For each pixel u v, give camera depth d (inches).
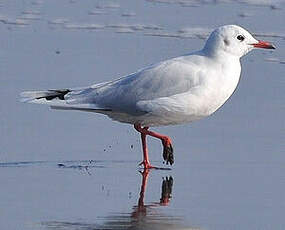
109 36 832.9
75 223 472.1
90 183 534.9
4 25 858.1
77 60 763.4
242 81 721.0
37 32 840.3
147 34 839.1
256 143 598.5
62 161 570.6
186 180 542.6
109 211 490.9
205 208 496.4
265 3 920.3
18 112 648.4
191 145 597.6
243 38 569.9
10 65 746.2
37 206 495.5
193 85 559.8
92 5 925.2
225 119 642.8
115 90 569.3
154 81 563.8
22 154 577.9
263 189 524.1
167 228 468.1
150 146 601.0
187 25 863.1
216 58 566.3
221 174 549.0
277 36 831.7
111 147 595.8
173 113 562.6
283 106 666.8
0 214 483.8
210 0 933.2
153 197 514.0
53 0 939.3
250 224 473.4
